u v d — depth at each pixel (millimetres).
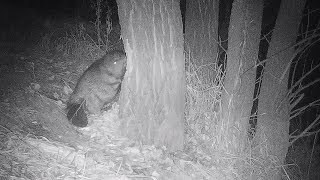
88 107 2338
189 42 2934
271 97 2641
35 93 2324
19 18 3568
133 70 2182
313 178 3527
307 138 3719
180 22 2191
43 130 2064
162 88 2176
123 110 2238
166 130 2217
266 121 2660
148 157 2137
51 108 2273
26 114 2111
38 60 2768
